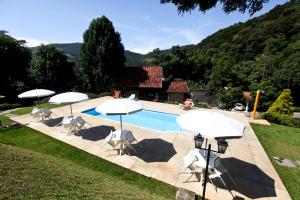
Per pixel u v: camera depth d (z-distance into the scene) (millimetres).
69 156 7809
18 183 4020
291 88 37594
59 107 16812
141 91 28484
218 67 36562
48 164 5582
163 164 7324
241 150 8875
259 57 45875
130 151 8375
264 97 31406
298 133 11750
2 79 26750
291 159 8328
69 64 31703
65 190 4152
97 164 7238
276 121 14773
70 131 10594
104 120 12828
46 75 28969
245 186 6188
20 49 28609
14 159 5266
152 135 10328
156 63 46219
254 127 12688
